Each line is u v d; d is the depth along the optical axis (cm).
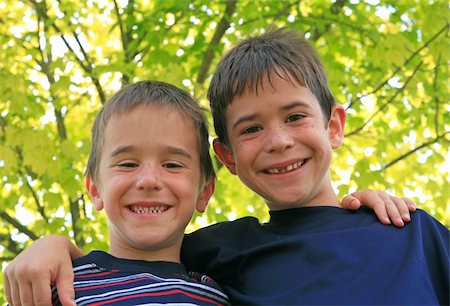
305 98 204
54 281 183
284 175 201
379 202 200
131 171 195
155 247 197
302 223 202
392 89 488
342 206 207
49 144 429
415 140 536
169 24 486
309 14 470
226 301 191
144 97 204
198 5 457
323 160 204
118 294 178
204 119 216
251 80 202
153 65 443
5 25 482
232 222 221
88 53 498
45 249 189
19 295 181
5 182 461
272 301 179
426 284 177
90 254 194
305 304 175
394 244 186
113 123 201
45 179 450
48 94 488
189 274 198
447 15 438
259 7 459
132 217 194
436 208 512
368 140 516
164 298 178
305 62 212
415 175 538
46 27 468
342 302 173
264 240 201
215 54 453
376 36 462
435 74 459
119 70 420
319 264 184
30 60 493
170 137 198
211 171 219
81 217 481
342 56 505
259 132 202
